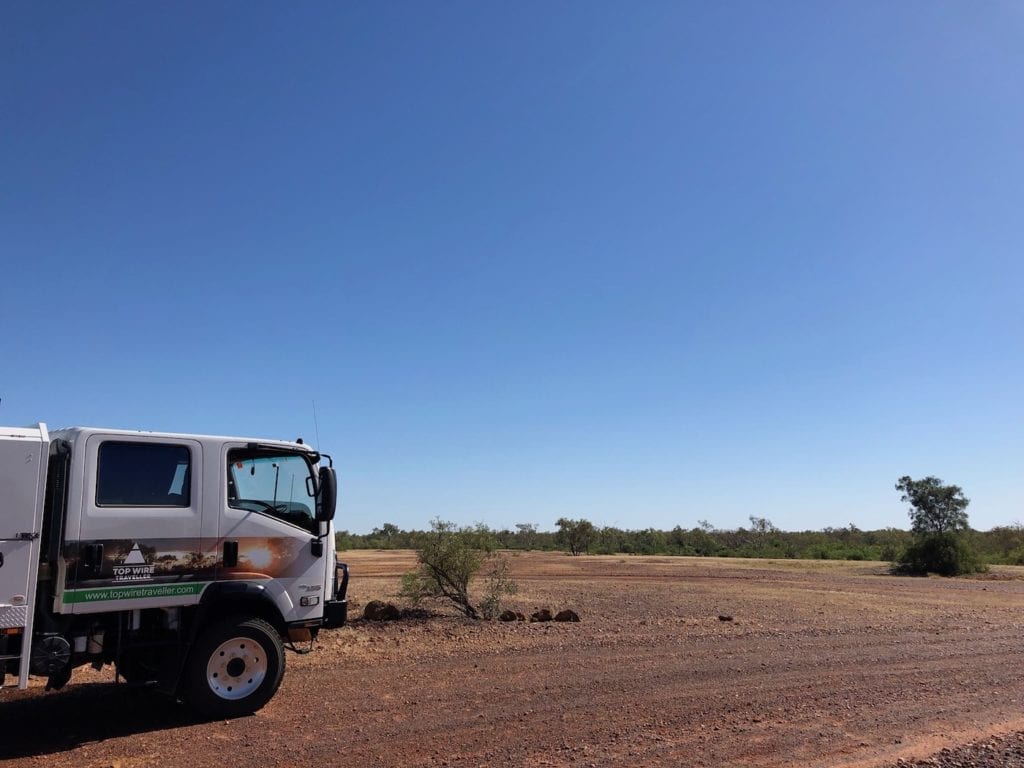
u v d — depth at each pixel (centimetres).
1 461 706
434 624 1549
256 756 678
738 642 1362
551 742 724
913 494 3909
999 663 1184
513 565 3759
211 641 808
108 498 773
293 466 905
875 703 896
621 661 1158
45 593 745
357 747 707
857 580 3039
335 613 904
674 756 680
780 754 689
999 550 5362
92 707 859
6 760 665
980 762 671
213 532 826
